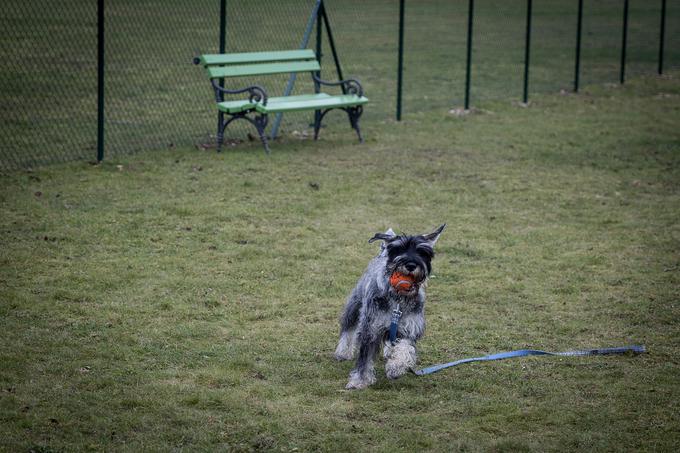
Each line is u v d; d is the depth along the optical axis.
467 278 11.91
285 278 11.66
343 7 40.97
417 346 9.72
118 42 28.80
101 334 9.58
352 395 8.45
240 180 16.02
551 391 8.62
